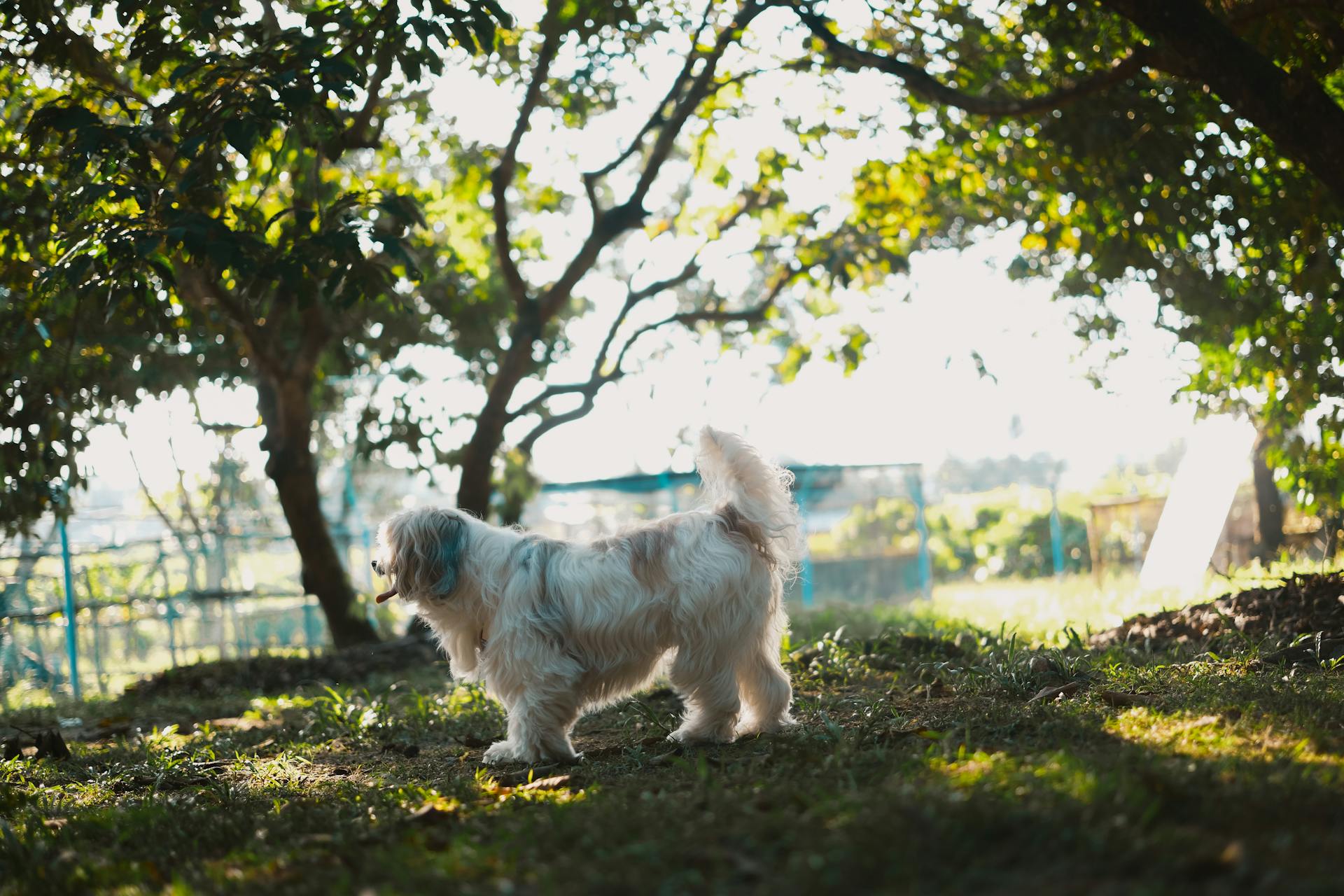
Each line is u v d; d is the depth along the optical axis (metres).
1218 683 5.52
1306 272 8.68
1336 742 4.06
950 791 3.41
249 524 16.36
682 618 5.36
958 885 2.69
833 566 21.73
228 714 9.52
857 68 11.05
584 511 22.42
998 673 6.28
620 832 3.44
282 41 6.83
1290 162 8.77
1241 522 16.78
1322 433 9.38
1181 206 9.52
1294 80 5.80
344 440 16.19
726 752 5.12
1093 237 11.12
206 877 3.60
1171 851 2.80
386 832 4.00
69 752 7.07
